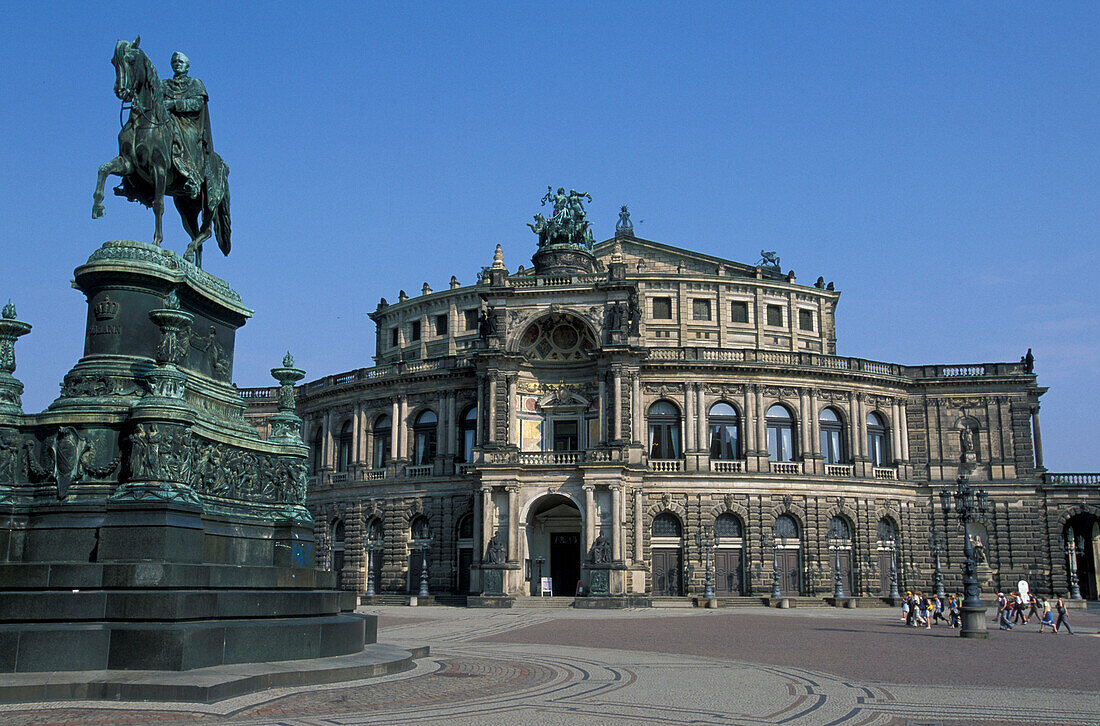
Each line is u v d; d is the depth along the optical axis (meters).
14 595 22.03
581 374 88.06
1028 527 92.31
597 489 79.94
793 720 20.23
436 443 92.19
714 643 41.59
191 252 30.47
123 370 26.62
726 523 87.75
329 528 97.06
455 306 103.81
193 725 17.83
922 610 56.94
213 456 28.16
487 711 20.72
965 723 19.97
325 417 100.69
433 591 88.19
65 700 20.03
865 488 90.75
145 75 28.69
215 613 23.72
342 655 27.34
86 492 25.06
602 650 37.47
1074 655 37.16
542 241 96.19
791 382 91.00
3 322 26.81
